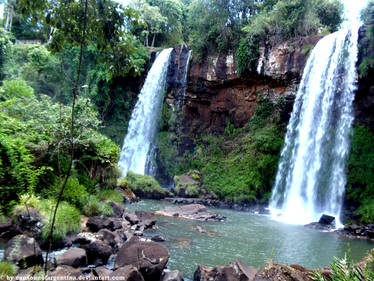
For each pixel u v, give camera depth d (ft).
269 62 69.87
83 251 18.33
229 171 71.51
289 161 63.67
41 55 95.50
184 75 89.45
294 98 68.59
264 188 65.46
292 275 15.51
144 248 17.69
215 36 80.74
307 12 65.67
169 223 35.88
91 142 33.30
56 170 28.48
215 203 62.95
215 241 28.81
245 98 78.48
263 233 35.27
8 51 90.79
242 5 79.61
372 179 49.67
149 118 94.79
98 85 96.84
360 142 52.95
